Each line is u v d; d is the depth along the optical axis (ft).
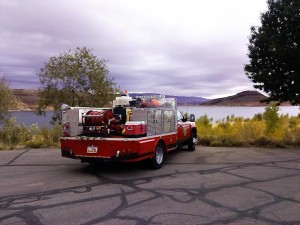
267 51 45.34
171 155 40.34
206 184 25.41
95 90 69.51
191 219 17.62
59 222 17.21
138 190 23.66
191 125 43.39
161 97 35.55
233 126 65.87
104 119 28.78
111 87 71.77
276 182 25.96
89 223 17.03
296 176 28.17
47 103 69.82
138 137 28.32
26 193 22.88
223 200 21.12
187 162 35.37
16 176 28.37
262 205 20.08
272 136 53.52
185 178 27.55
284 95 48.52
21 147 47.21
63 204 20.30
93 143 28.66
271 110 57.47
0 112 68.90
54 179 27.25
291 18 43.50
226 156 39.47
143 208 19.49
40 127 61.77
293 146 48.88
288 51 43.52
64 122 30.81
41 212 18.79
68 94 69.62
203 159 37.32
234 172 29.94
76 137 29.27
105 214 18.43
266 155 40.19
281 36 45.29
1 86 70.03
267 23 47.39
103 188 24.25
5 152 42.63
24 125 57.41
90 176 28.45
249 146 48.85
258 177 27.81
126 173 29.66
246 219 17.63
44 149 45.55
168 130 34.12
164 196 22.07
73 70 68.49
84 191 23.41
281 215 18.29
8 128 55.11
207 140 51.11
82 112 30.40
